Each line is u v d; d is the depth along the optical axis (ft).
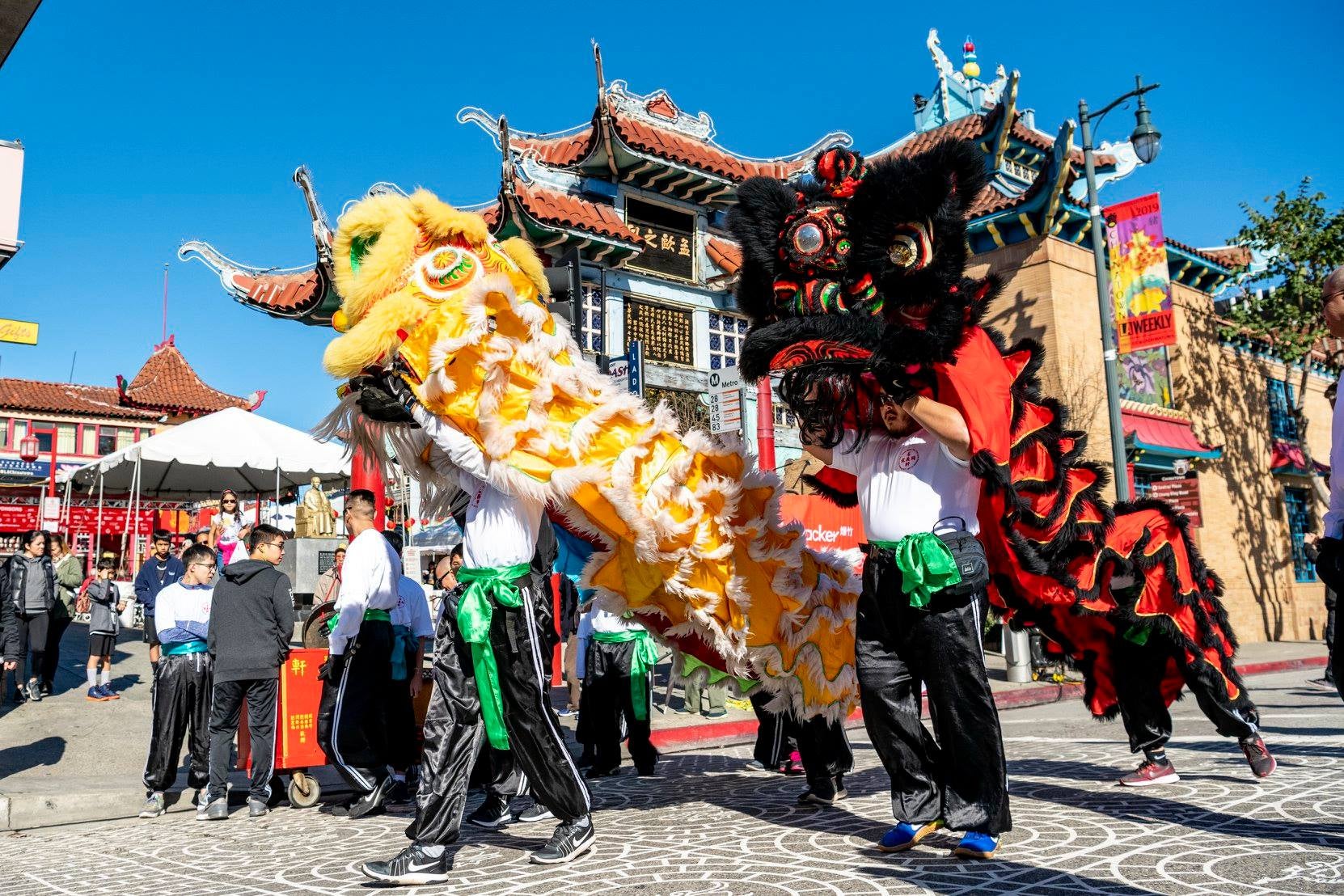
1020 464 13.34
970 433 11.77
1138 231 57.21
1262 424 72.95
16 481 106.93
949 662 11.95
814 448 13.42
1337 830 12.73
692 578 14.53
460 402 12.77
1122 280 57.67
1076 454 13.58
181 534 78.48
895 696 12.63
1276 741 22.50
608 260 52.44
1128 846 12.28
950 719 12.00
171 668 21.03
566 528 16.26
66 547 37.91
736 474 14.87
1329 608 30.30
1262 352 74.90
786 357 12.81
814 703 15.16
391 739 19.92
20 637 32.86
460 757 12.94
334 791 22.72
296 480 54.85
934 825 12.58
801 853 12.78
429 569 55.72
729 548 14.56
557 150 53.67
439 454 14.48
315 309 46.32
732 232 13.21
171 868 14.84
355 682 19.24
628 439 13.97
